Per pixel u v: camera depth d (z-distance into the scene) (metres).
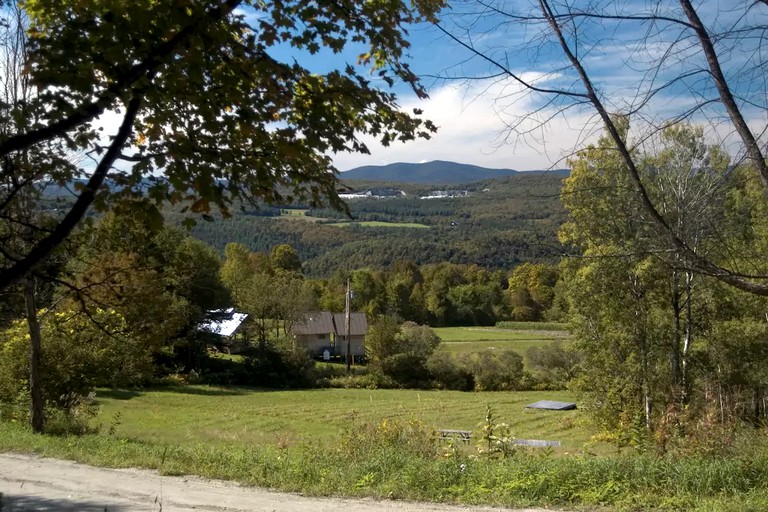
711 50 4.46
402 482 7.82
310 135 3.65
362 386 49.47
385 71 4.23
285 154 3.54
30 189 3.57
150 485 8.24
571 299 26.58
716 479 6.93
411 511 6.80
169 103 3.67
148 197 3.47
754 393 17.66
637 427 10.04
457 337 70.94
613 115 4.70
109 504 7.20
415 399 41.81
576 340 26.84
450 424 31.05
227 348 55.25
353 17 3.92
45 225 3.65
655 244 5.24
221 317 46.53
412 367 49.38
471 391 48.97
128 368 16.77
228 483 8.34
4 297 6.00
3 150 3.17
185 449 10.66
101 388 36.16
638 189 4.90
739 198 5.49
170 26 3.31
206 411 31.16
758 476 6.96
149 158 3.46
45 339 15.50
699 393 14.38
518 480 7.48
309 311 65.94
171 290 38.31
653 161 9.69
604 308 25.11
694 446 8.40
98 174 3.40
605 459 7.88
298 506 7.08
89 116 3.31
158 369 40.81
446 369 49.34
